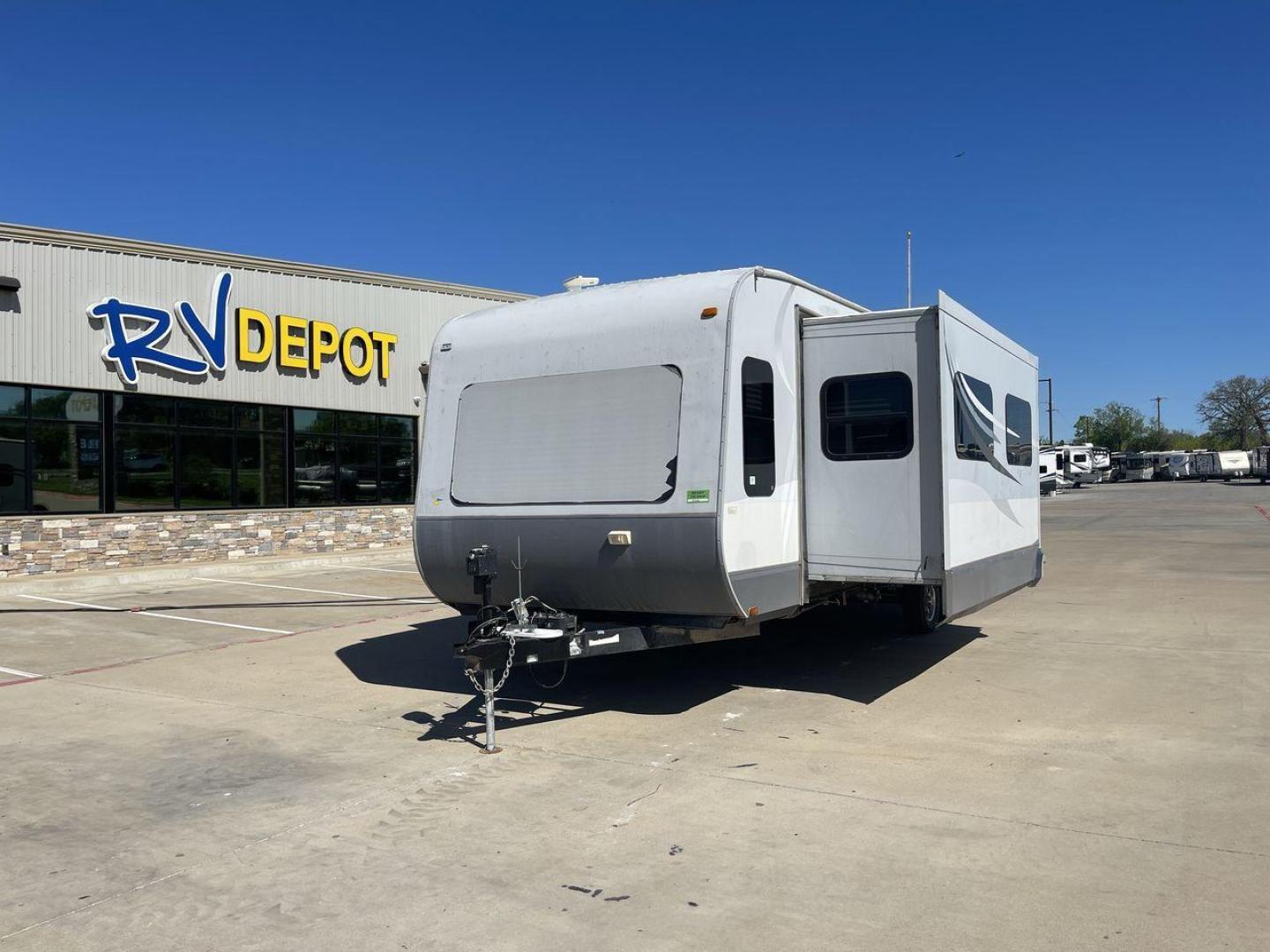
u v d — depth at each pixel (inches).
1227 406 4035.4
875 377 289.7
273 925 152.5
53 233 609.9
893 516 286.8
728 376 257.6
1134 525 1060.5
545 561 278.2
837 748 241.0
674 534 256.5
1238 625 405.4
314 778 224.2
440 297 840.9
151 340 654.5
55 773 230.4
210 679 332.5
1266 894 156.8
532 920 152.4
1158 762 226.1
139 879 170.2
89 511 633.0
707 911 154.2
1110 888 159.9
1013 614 444.8
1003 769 222.8
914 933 146.0
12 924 153.7
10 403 594.9
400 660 361.4
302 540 745.6
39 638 412.5
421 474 305.3
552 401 284.5
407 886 165.8
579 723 268.7
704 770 225.0
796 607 295.7
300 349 742.5
